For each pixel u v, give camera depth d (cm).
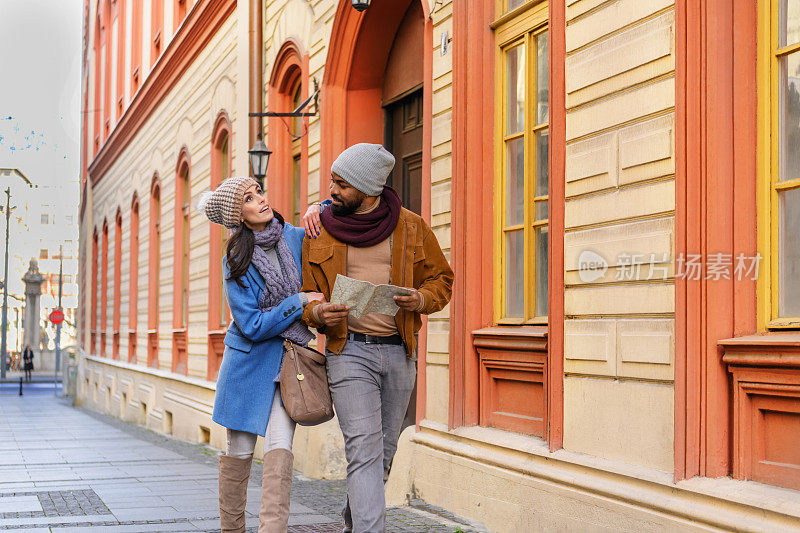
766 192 449
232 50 1370
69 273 7106
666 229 482
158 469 1020
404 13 905
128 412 2095
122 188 2397
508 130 691
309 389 456
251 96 1203
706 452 452
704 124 459
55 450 1295
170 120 1822
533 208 648
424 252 481
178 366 1675
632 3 514
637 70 509
